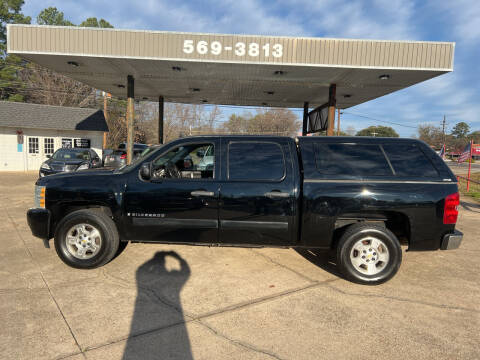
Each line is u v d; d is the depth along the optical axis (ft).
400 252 12.75
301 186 13.28
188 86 47.52
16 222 21.79
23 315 10.16
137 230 13.93
